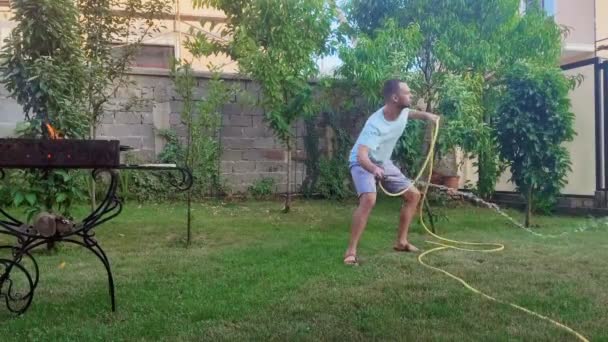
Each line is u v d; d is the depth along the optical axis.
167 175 8.59
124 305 3.40
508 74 7.01
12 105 7.93
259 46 7.54
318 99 8.69
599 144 8.00
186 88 5.92
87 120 5.32
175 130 8.77
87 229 3.28
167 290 3.72
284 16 7.25
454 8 8.13
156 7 7.01
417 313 3.22
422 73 8.07
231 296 3.56
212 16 10.46
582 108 8.38
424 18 8.19
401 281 3.89
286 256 4.77
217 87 7.21
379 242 5.44
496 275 4.08
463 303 3.39
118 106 8.43
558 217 7.73
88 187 6.09
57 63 5.06
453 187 8.55
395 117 4.75
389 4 8.52
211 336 2.87
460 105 6.41
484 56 7.88
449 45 8.02
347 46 7.86
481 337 2.82
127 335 2.89
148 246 5.27
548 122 6.70
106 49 6.34
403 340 2.79
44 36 5.00
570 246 5.27
